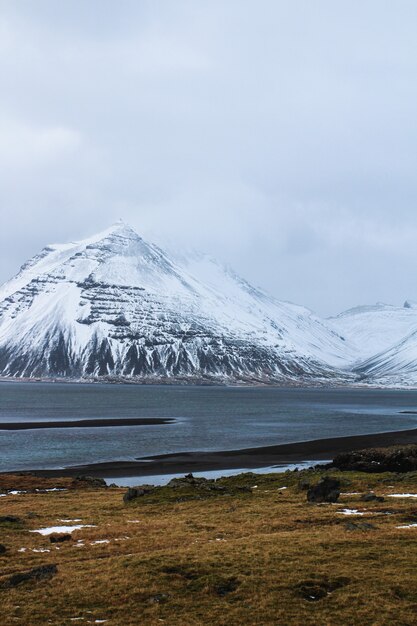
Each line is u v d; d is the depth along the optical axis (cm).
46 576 3106
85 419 19612
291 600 2719
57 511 5338
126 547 3719
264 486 6862
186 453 11538
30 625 2520
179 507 5425
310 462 10412
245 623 2503
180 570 3142
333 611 2598
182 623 2509
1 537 4106
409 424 19388
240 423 18925
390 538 3688
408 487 6125
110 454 11325
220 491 6272
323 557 3284
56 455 11119
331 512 4756
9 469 9506
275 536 3853
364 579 2923
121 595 2819
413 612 2561
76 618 2588
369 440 13950
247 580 2953
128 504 5753
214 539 3916
